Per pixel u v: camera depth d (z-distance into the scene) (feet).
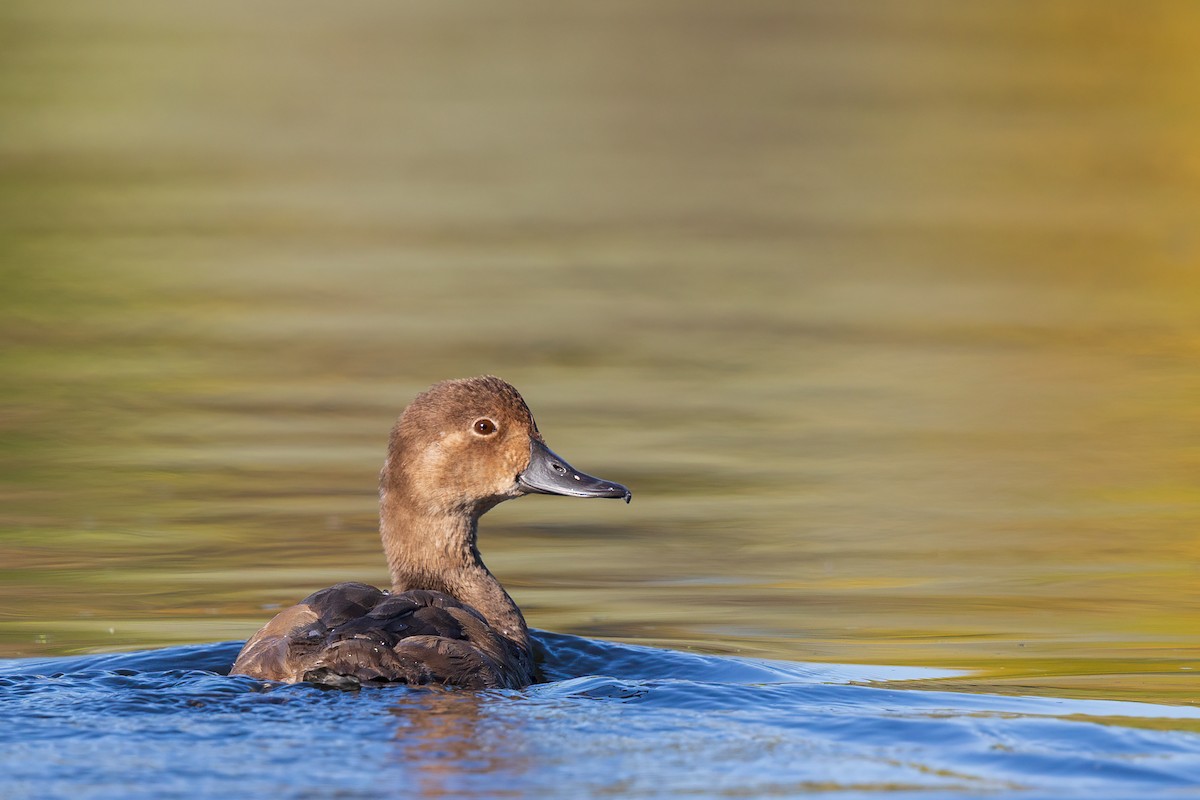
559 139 158.40
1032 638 44.96
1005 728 34.27
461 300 95.50
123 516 57.16
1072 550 54.80
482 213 123.75
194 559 52.49
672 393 76.48
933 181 135.85
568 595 49.85
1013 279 102.32
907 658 43.06
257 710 33.96
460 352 82.58
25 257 102.27
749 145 154.61
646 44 219.20
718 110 170.91
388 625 37.11
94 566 51.62
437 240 113.50
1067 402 75.15
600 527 58.49
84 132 150.71
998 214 122.42
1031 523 58.08
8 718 33.55
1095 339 87.30
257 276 100.53
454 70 199.93
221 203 123.13
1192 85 174.40
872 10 241.14
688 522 58.49
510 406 45.50
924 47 205.67
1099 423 71.87
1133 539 55.98
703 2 254.27
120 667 41.19
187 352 81.97
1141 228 116.78
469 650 36.55
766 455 67.10
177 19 227.20
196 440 67.10
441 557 45.24
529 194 131.85
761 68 196.03
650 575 52.13
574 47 217.77
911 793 30.25
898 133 156.25
